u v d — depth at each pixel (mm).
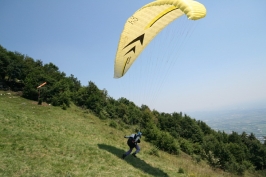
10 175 6559
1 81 31797
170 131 38438
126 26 9039
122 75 11211
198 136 39969
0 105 18844
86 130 17422
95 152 10289
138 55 10781
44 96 27906
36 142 9758
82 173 7723
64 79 36281
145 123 34438
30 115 17516
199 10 6676
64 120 20250
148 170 10109
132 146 10898
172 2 7570
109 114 32969
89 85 35875
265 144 52344
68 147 10125
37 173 7008
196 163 19703
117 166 9242
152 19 9289
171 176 10258
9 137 9680
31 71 31766
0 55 30438
